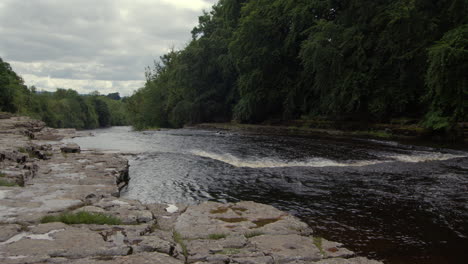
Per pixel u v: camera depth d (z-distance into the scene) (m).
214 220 6.03
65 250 4.05
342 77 26.34
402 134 21.52
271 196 8.64
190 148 18.41
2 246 4.10
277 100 36.78
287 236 5.33
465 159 13.95
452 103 19.00
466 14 21.36
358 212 7.29
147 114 63.38
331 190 9.09
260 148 17.64
